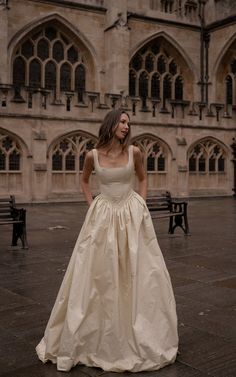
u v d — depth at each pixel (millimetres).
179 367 4484
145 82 34562
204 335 5410
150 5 34969
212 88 35344
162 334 4406
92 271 4320
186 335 5402
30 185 24578
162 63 35125
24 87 24266
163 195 14172
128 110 27094
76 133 25750
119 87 31344
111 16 31609
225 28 34125
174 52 35125
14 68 30219
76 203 24641
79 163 26016
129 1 33125
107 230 4375
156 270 4410
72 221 16797
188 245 11703
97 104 26297
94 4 31875
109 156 4555
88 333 4348
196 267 9148
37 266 9195
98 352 4375
